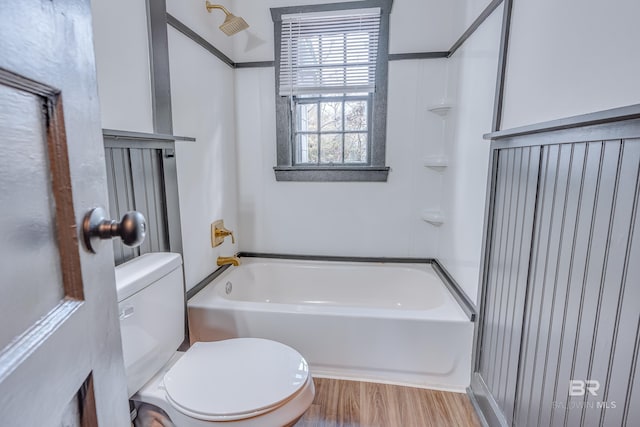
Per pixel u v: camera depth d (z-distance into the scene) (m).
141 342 1.11
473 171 1.61
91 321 0.43
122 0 1.20
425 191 2.22
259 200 2.38
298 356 1.22
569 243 0.88
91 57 0.45
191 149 1.71
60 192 0.37
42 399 0.33
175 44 1.55
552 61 0.99
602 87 0.79
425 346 1.58
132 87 1.26
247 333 1.66
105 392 0.47
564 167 0.91
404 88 2.12
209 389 1.06
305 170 2.27
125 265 1.19
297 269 2.31
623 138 0.71
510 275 1.21
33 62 0.32
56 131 0.37
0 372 0.27
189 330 1.68
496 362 1.31
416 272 2.17
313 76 2.16
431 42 2.04
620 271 0.72
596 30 0.81
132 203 1.26
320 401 1.52
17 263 0.31
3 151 0.29
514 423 1.16
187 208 1.68
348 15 2.06
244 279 2.26
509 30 1.25
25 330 0.31
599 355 0.77
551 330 0.96
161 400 1.08
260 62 2.21
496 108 1.33
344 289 2.28
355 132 2.26
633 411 0.69
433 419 1.42
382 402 1.52
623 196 0.71
